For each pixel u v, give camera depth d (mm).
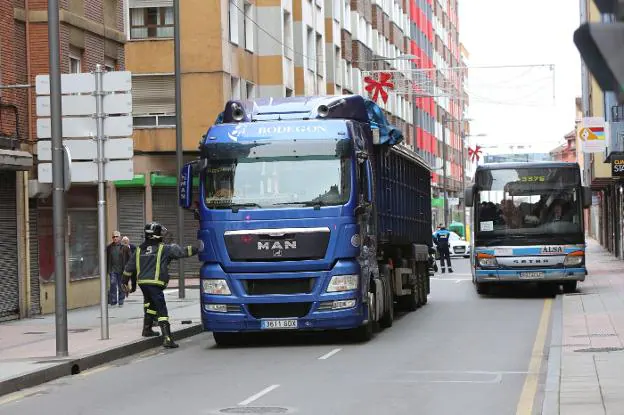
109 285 34156
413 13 103250
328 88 68312
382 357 18375
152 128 50906
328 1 68312
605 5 4574
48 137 20109
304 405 12906
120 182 51562
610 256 76312
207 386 15117
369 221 21969
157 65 50594
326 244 20188
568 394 12711
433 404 12852
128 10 50750
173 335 23766
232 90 52594
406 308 30062
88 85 20875
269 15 55812
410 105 97188
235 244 20328
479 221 34938
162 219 52219
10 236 28875
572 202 34438
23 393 15328
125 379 16547
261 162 20578
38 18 30453
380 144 23547
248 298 20250
